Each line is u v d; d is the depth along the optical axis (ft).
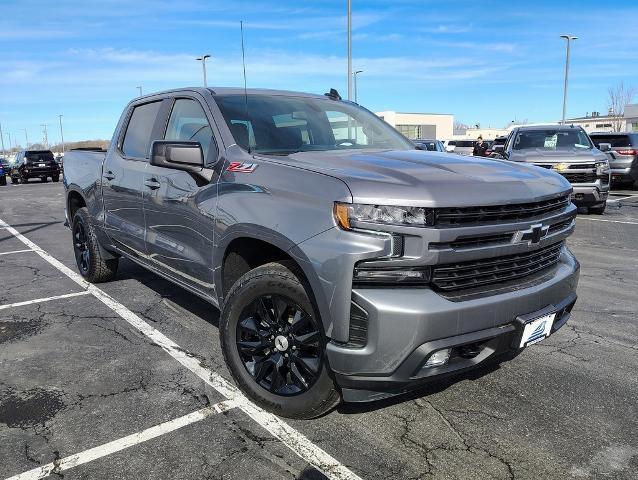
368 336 8.31
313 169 9.62
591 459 9.05
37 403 10.90
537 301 9.54
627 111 191.93
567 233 10.73
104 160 17.30
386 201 8.34
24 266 23.31
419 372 8.49
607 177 37.14
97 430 9.89
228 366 10.91
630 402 10.97
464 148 117.50
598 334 14.78
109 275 19.53
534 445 9.45
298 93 14.88
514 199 9.17
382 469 8.73
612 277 21.08
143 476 8.56
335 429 9.88
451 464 8.87
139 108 16.33
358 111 15.23
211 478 8.50
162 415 10.39
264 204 9.90
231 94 13.30
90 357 13.14
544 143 39.40
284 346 9.91
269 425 10.01
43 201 56.65
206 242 11.60
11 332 14.90
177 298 17.90
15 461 8.97
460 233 8.51
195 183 12.00
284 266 9.85
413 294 8.36
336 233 8.55
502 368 12.51
